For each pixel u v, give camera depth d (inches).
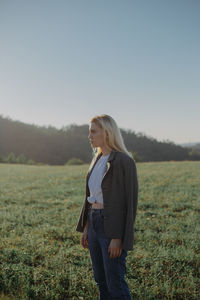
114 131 91.9
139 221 242.2
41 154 6732.3
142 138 7529.5
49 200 358.3
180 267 143.9
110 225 84.3
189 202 318.0
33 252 164.2
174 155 6614.2
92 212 91.8
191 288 124.5
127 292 86.2
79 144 7401.6
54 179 607.8
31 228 221.5
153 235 197.8
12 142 7185.0
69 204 327.0
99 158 98.9
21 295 120.2
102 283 95.4
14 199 369.1
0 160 2411.4
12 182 567.8
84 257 158.9
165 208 296.7
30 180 601.3
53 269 142.0
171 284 127.0
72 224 230.8
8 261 153.5
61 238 197.3
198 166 770.2
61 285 125.4
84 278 133.3
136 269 142.2
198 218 251.4
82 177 629.6
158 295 120.0
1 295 120.5
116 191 85.6
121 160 86.3
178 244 182.5
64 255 161.2
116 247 83.6
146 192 394.9
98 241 90.8
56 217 261.9
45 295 120.1
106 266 86.4
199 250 169.2
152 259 153.3
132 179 86.4
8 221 245.3
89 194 101.7
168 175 592.7
